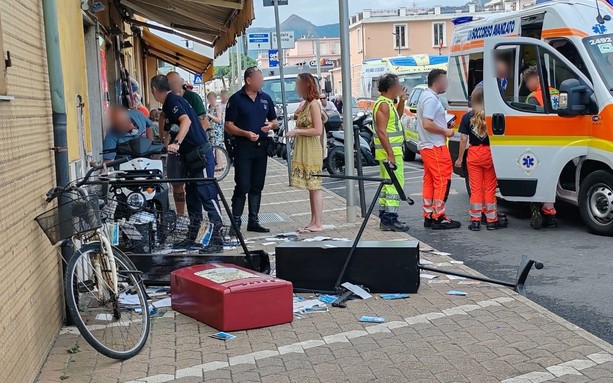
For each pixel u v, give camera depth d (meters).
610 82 9.48
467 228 10.57
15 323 4.64
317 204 10.10
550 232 10.05
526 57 10.03
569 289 7.26
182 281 6.53
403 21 84.31
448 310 6.44
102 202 6.37
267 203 13.33
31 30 5.70
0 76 4.61
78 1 9.09
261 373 5.15
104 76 12.64
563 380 4.86
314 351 5.55
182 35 16.64
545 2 10.73
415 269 6.94
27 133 5.37
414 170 18.27
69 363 5.38
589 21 9.97
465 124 10.45
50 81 6.16
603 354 5.30
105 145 9.41
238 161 10.09
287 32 19.97
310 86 9.77
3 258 4.50
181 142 8.95
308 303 6.72
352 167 10.79
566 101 9.35
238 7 10.66
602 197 9.55
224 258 7.34
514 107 9.95
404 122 20.25
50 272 5.83
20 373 4.68
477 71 13.56
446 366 5.17
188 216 7.91
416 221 11.23
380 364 5.25
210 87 48.50
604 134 9.33
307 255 7.05
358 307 6.61
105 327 5.86
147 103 28.77
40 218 5.37
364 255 7.00
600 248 8.94
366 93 28.62
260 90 10.08
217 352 5.58
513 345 5.53
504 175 10.12
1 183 4.59
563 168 9.78
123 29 15.10
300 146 9.93
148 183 6.76
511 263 8.40
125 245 7.42
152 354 5.55
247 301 6.04
